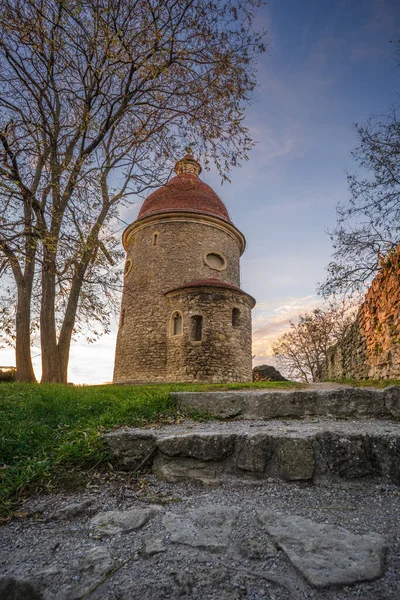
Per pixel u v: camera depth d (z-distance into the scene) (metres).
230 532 1.88
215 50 8.17
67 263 9.40
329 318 27.03
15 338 11.46
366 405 4.03
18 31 7.29
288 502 2.27
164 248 19.78
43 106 8.86
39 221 8.71
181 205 21.22
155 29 7.40
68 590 1.44
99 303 11.11
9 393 5.63
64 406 4.66
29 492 2.52
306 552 1.62
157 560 1.63
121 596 1.38
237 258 22.16
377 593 1.35
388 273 6.58
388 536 1.79
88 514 2.20
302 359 29.38
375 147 8.49
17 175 8.11
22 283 11.75
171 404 4.58
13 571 1.59
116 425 3.84
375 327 7.38
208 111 8.62
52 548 1.79
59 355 10.94
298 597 1.35
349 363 10.07
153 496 2.46
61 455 2.95
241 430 3.21
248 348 17.64
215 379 15.97
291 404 4.19
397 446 2.55
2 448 3.11
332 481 2.50
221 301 17.19
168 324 17.98
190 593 1.39
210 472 2.74
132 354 18.38
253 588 1.41
